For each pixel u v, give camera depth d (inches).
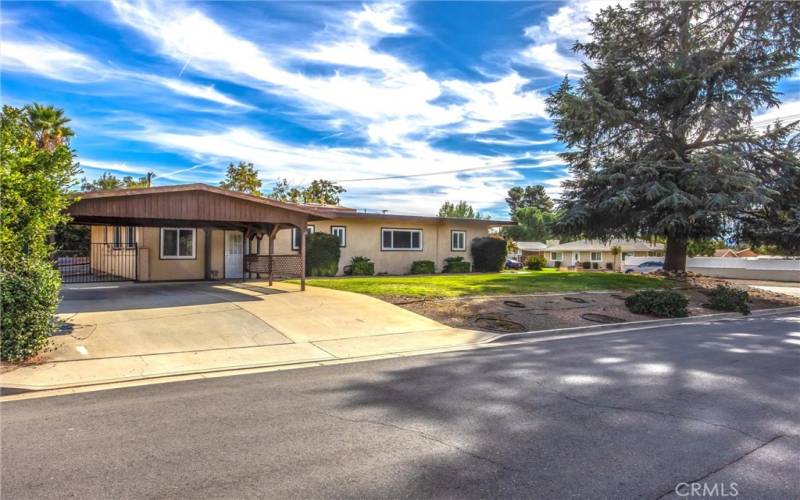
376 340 337.1
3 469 131.7
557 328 398.6
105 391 213.2
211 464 135.4
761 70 735.1
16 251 264.8
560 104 795.4
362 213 803.4
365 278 695.1
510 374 242.5
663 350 310.5
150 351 282.5
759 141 738.2
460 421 171.6
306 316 391.5
